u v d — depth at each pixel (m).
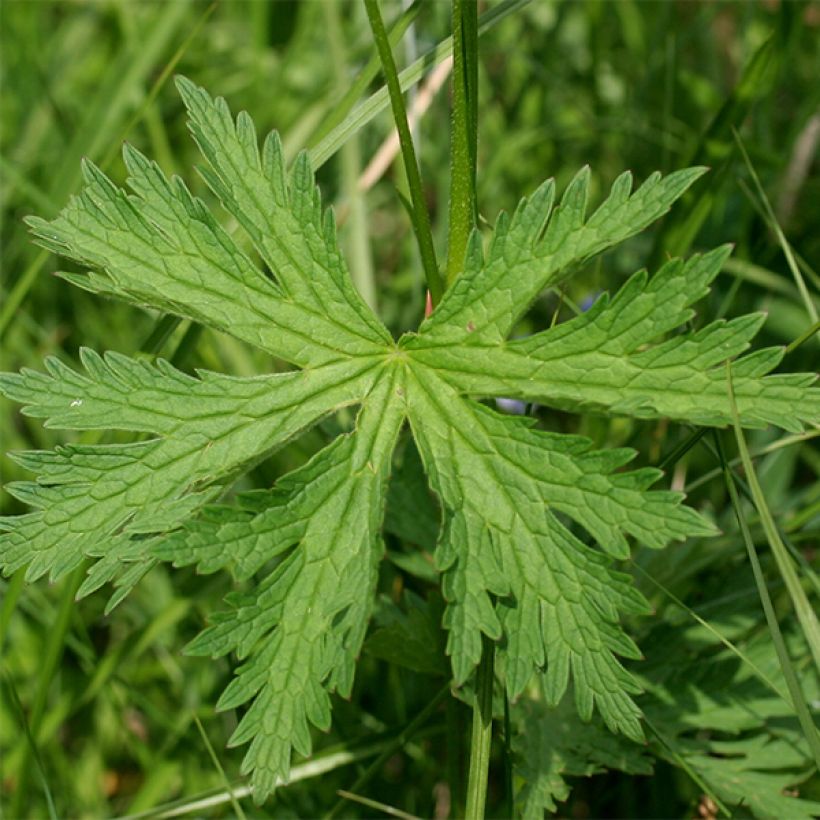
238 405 0.26
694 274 0.25
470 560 0.25
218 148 0.26
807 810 0.28
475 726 0.26
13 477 0.39
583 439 0.25
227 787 0.28
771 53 0.34
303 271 0.26
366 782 0.30
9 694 0.34
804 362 0.39
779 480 0.36
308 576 0.25
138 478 0.26
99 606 0.37
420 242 0.28
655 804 0.32
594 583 0.25
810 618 0.25
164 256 0.26
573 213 0.25
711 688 0.30
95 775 0.34
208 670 0.35
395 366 0.26
